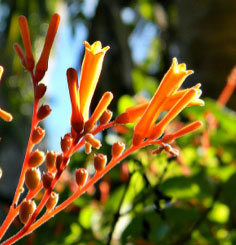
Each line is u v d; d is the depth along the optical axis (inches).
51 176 6.4
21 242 10.8
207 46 16.5
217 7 16.5
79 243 11.2
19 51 6.8
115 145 6.7
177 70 6.9
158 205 9.9
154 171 11.6
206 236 10.8
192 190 10.6
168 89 6.8
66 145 6.5
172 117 6.8
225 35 16.3
